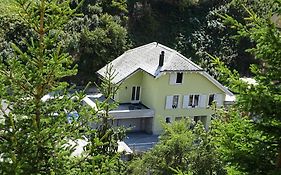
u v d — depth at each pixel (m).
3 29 28.20
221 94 30.66
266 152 7.89
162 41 42.00
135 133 29.12
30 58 7.70
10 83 7.55
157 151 15.96
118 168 10.47
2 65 7.52
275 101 7.46
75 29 36.97
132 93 30.11
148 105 29.77
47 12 7.90
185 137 15.73
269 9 7.85
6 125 7.41
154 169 15.91
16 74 7.55
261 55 7.80
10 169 7.03
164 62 29.05
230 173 8.52
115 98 29.70
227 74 8.18
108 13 41.03
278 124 7.64
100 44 36.31
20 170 7.08
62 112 7.96
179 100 29.70
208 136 15.34
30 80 7.59
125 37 38.41
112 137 12.48
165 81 28.92
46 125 7.78
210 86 30.19
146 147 26.44
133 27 41.69
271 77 7.66
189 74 29.34
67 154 7.89
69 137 8.05
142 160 16.12
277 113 7.57
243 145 8.12
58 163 7.61
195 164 14.94
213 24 43.19
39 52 7.66
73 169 7.89
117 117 28.11
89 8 39.47
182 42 42.12
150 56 30.34
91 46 35.91
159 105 29.17
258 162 7.91
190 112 30.27
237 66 41.00
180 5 43.97
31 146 7.46
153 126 29.20
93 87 34.91
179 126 17.25
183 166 15.50
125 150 20.86
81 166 8.09
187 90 29.67
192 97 30.05
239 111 8.37
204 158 14.82
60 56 7.74
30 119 7.61
